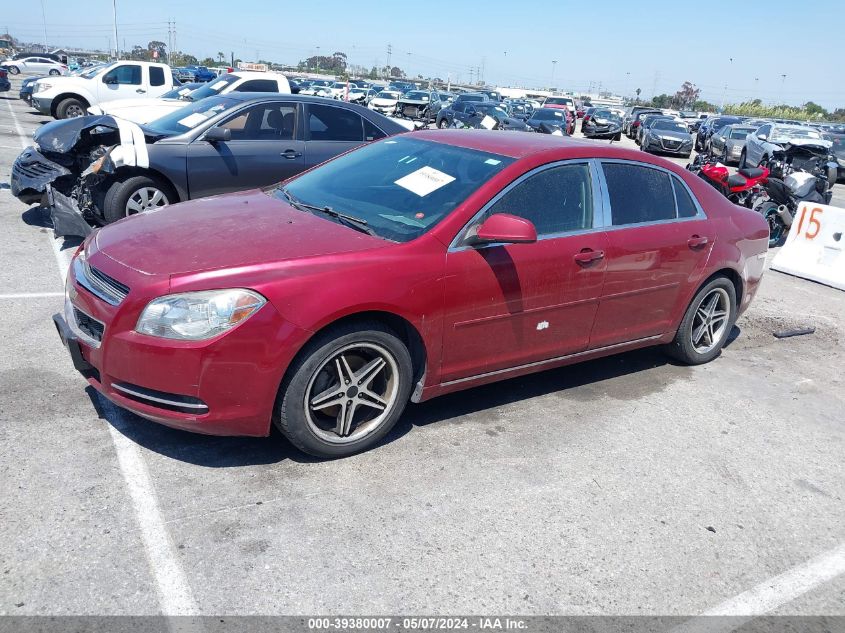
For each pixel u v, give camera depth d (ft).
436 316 11.64
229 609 8.20
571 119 97.40
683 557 10.03
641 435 13.51
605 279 13.87
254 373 10.18
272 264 10.46
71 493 9.97
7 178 32.89
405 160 14.20
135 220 12.69
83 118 23.72
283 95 25.45
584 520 10.61
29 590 8.18
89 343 10.64
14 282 18.57
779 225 32.45
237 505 10.09
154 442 11.48
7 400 12.30
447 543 9.75
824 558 10.36
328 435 11.25
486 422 13.37
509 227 11.32
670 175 15.47
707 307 16.88
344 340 10.77
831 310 23.75
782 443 13.83
